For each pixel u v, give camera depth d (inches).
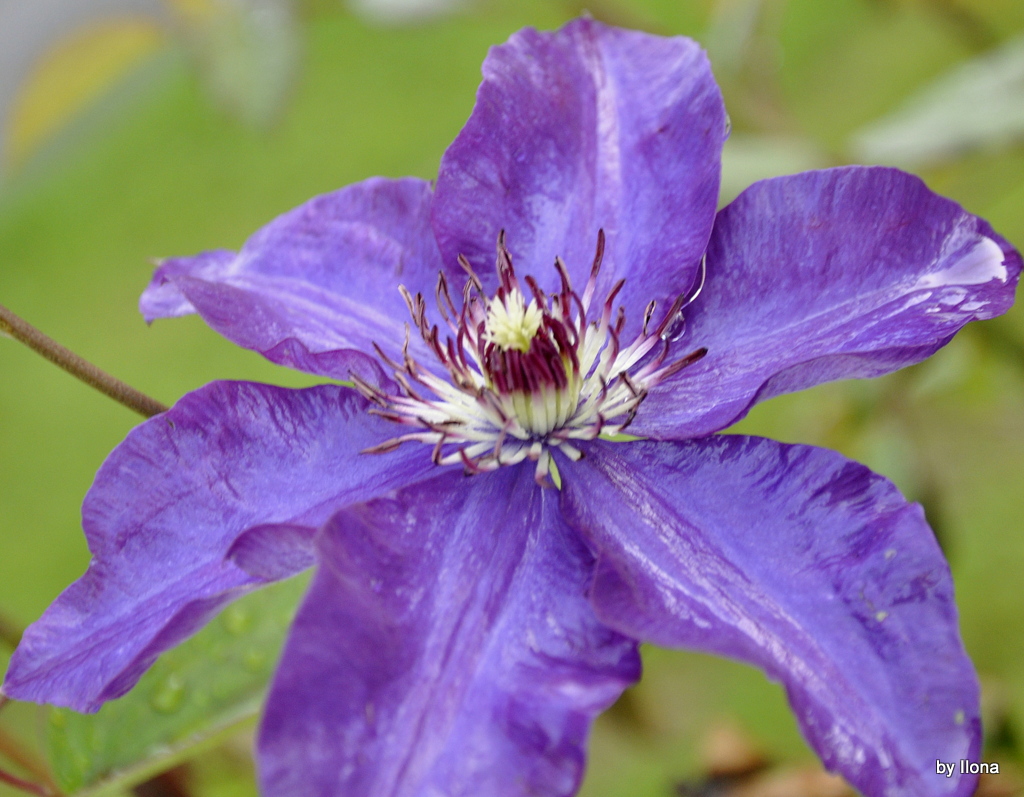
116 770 12.0
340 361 11.5
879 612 10.2
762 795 14.0
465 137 12.1
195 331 28.2
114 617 10.9
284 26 16.0
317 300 12.3
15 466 27.2
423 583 10.8
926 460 16.1
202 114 34.5
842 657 10.2
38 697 10.7
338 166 30.3
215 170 32.2
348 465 11.5
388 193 12.5
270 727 9.7
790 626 10.4
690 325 11.8
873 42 28.2
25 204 35.3
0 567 24.8
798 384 10.8
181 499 11.1
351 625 10.1
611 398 11.8
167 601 10.9
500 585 10.9
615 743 18.1
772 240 11.6
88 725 12.1
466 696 10.3
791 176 11.5
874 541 10.4
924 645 10.1
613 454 11.5
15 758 13.1
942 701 9.9
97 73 16.2
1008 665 17.5
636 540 11.0
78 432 27.5
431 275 12.4
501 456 11.6
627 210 12.2
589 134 12.3
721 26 16.0
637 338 11.8
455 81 31.9
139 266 30.7
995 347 15.8
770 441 11.0
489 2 16.4
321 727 9.8
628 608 10.4
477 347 11.9
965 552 18.9
